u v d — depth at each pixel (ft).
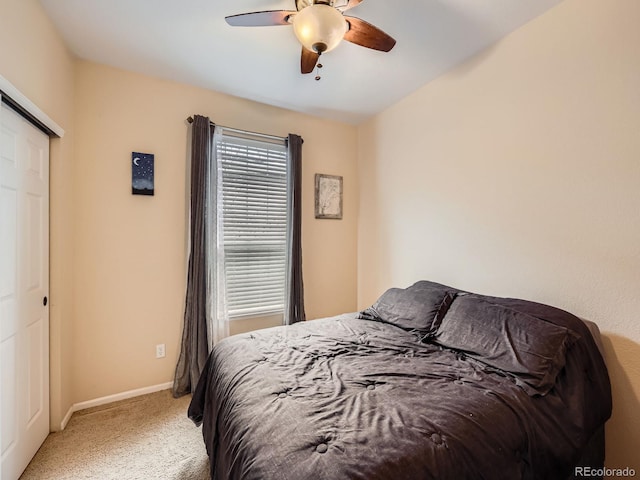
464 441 3.18
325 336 6.15
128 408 7.14
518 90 6.22
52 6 5.41
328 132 10.69
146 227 7.79
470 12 5.67
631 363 4.80
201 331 7.95
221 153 8.71
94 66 7.22
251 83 8.24
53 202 6.13
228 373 4.74
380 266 10.24
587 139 5.24
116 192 7.44
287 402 3.75
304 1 5.09
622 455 4.86
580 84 5.31
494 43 6.61
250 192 9.24
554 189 5.70
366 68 7.55
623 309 4.88
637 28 4.68
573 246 5.46
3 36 4.24
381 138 10.11
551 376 4.22
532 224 6.06
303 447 2.97
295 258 9.53
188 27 6.05
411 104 8.88
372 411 3.54
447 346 5.55
